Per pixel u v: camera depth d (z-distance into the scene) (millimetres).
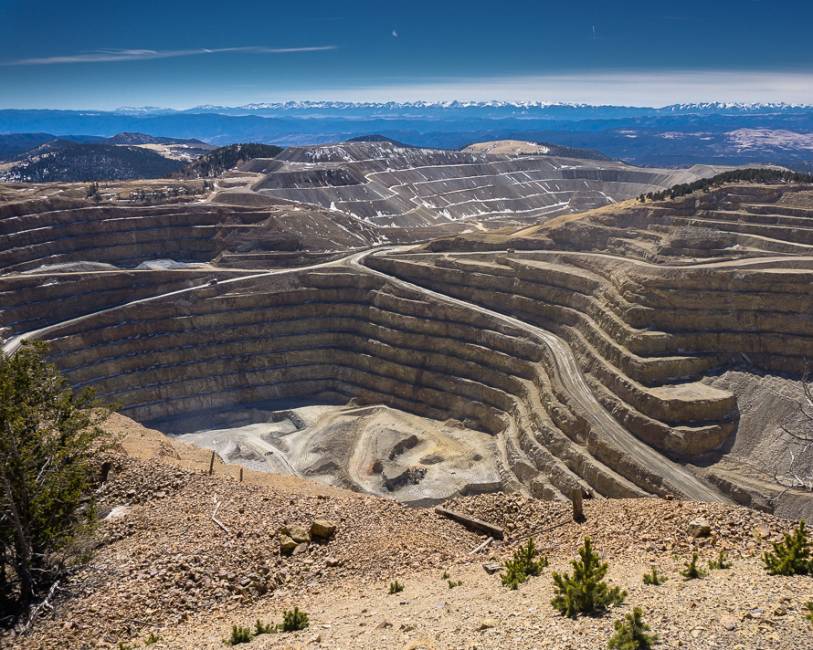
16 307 169875
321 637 22562
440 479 130750
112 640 26531
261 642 23188
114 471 44469
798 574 22625
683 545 28125
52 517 33531
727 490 109812
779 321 135500
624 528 30922
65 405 35562
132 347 172250
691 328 140250
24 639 27516
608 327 146375
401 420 160500
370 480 132000
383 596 27344
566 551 30000
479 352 163250
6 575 33406
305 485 54344
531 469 126562
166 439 72500
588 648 18203
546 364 149500
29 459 32469
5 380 33000
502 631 20281
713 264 150125
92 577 31609
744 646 17109
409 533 34188
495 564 29344
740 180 196125
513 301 171375
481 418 154875
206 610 28719
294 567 31828
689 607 19953
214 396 174000
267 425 163000
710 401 123438
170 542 34094
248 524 35844
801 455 111875
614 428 125688
